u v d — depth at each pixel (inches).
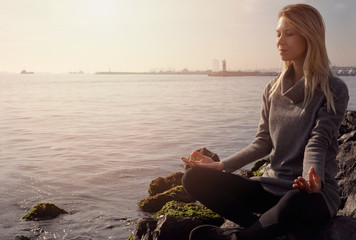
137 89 2516.0
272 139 95.2
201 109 1016.2
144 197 254.1
